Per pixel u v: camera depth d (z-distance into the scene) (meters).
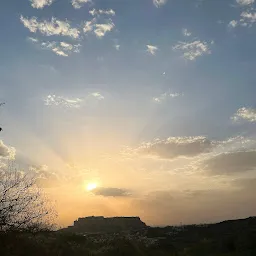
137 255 38.12
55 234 31.27
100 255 32.56
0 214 16.64
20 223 17.30
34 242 22.09
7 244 18.08
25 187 17.41
